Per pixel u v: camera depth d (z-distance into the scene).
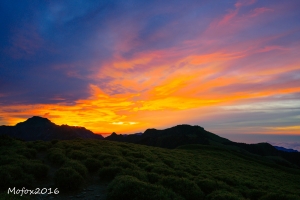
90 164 19.84
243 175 31.91
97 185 15.90
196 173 23.80
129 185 12.17
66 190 13.98
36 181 15.21
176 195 12.24
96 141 42.34
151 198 11.23
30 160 19.16
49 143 34.38
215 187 16.53
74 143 35.16
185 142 155.00
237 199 12.83
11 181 12.91
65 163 18.30
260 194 16.89
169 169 21.53
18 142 31.86
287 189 27.02
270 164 66.81
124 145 40.78
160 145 161.50
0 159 18.27
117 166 18.36
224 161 47.06
